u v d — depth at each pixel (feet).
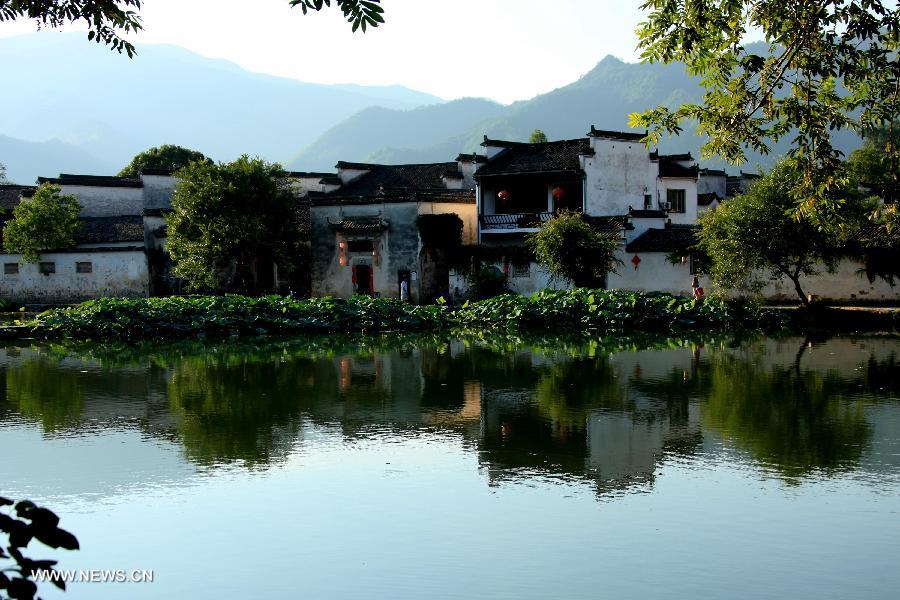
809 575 32.65
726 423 55.77
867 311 114.93
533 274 152.46
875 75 39.70
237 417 59.57
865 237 125.08
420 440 52.65
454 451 50.03
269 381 74.33
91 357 92.94
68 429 56.34
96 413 61.26
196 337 114.32
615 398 64.69
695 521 38.11
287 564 34.40
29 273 171.01
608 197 160.45
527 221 159.53
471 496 41.83
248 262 158.61
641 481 43.78
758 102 40.78
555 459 48.08
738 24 40.11
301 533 37.42
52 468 47.16
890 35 38.99
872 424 54.80
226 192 152.76
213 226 149.59
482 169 164.96
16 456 49.67
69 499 42.09
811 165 40.22
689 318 116.67
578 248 138.10
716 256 117.91
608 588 31.86
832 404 61.00
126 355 94.58
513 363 84.23
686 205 176.14
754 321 116.47
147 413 61.11
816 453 48.37
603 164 159.63
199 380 75.20
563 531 37.22
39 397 67.46
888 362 80.74
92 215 187.21
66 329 114.11
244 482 44.45
